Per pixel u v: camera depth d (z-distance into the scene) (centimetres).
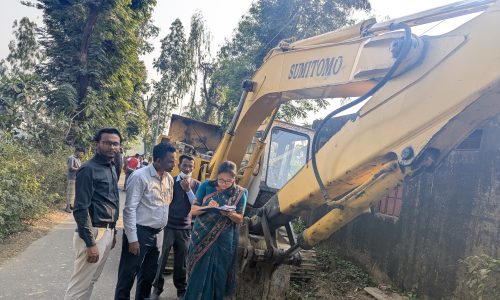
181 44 3092
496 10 206
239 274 354
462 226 546
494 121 525
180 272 473
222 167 357
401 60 235
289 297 524
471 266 429
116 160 588
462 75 210
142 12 2086
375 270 694
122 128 2047
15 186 766
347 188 282
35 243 673
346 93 328
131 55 1969
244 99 463
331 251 807
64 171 1158
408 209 645
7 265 538
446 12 242
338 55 314
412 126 226
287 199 329
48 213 946
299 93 370
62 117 1436
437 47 228
